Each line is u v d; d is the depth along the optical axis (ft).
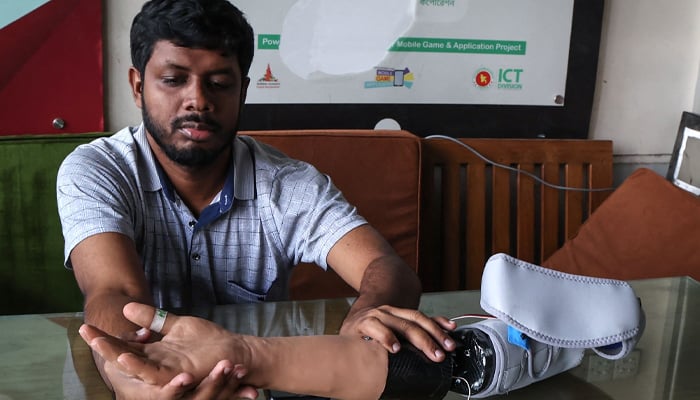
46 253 6.14
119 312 3.17
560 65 7.84
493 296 2.98
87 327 2.73
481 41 7.53
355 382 2.94
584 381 3.36
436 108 7.59
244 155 4.33
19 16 6.30
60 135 6.18
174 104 3.79
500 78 7.70
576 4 7.71
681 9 8.17
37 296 6.16
